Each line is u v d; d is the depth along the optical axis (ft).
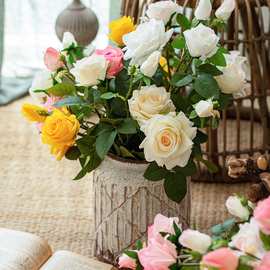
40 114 4.74
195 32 4.54
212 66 4.67
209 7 4.67
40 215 5.72
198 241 3.45
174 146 4.47
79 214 5.74
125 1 6.22
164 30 4.64
